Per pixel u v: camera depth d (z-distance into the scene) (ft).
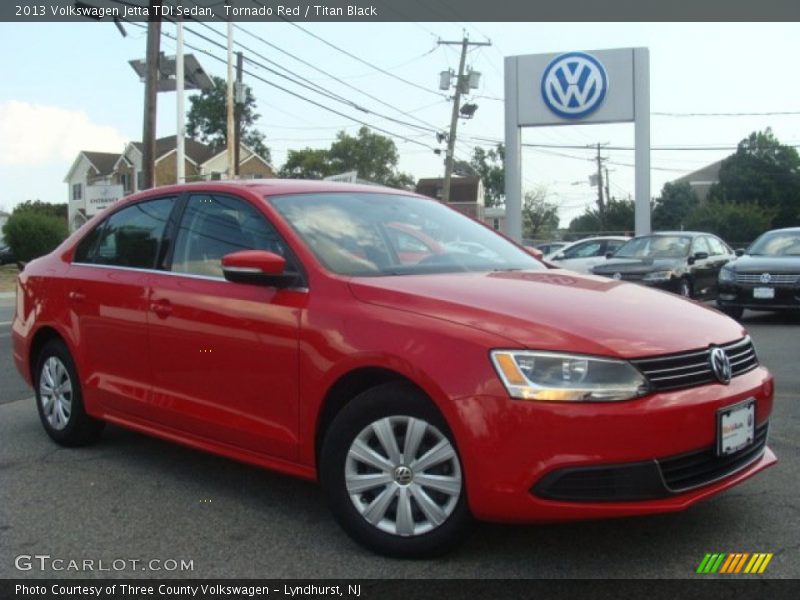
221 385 14.16
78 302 17.38
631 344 11.07
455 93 124.88
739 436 11.85
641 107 73.05
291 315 13.05
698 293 48.29
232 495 15.02
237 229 14.87
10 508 14.44
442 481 11.41
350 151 264.31
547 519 10.72
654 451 10.71
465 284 12.85
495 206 320.09
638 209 73.56
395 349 11.62
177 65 75.92
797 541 12.38
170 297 15.15
